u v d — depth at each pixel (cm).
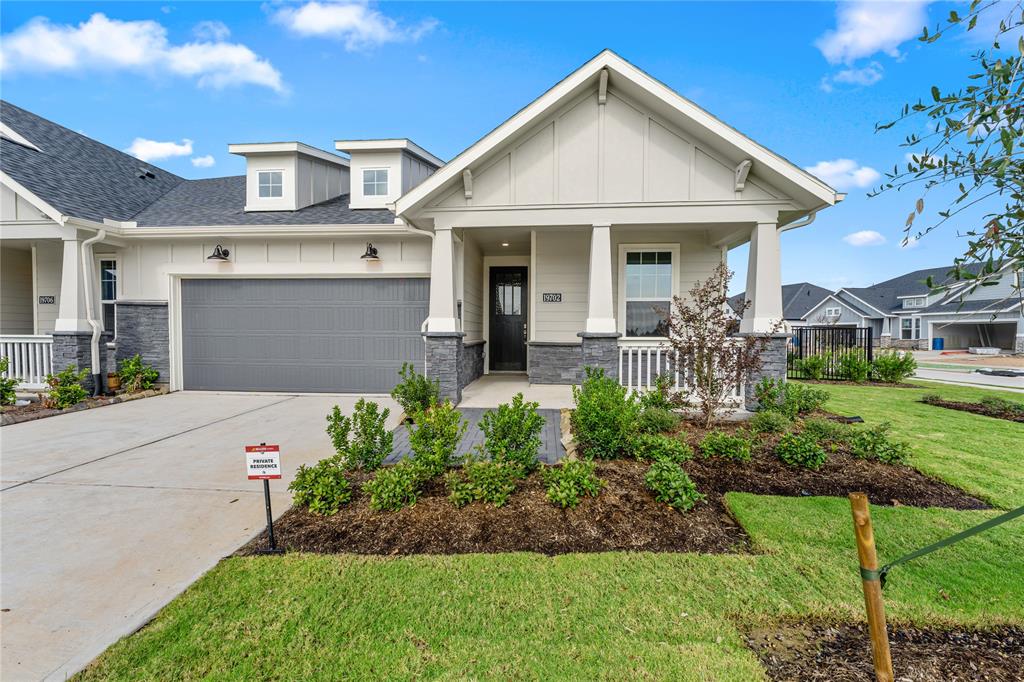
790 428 530
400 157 993
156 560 287
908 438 562
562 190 693
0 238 812
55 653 209
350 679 194
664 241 872
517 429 403
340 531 320
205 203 1036
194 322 897
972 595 250
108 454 505
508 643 215
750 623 230
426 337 712
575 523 328
